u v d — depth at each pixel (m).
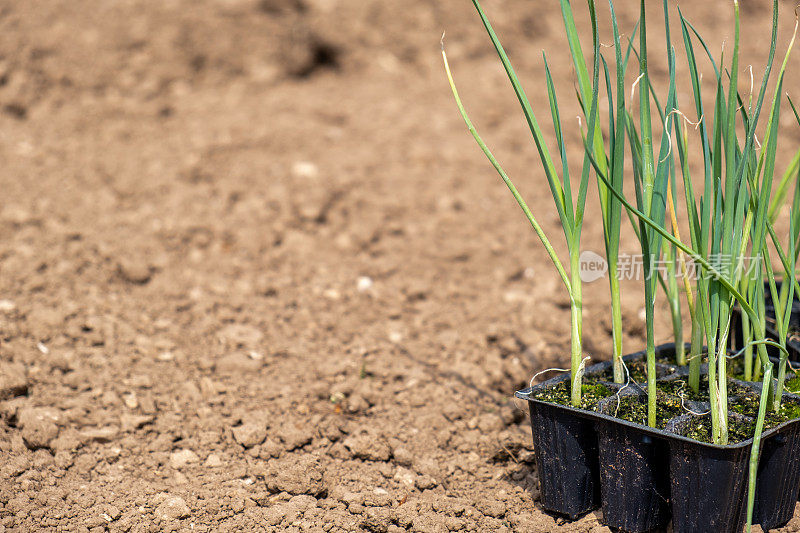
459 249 1.77
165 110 2.26
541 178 2.06
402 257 1.75
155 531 1.39
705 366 1.42
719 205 1.34
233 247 1.74
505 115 2.35
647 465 1.36
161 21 2.46
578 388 1.37
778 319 1.36
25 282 1.62
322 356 1.57
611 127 1.35
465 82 2.49
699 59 2.61
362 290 1.68
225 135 2.12
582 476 1.38
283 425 1.48
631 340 1.58
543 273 1.71
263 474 1.44
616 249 1.37
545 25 2.76
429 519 1.40
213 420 1.48
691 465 1.34
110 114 2.19
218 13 2.53
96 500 1.41
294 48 2.54
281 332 1.61
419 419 1.49
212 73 2.43
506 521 1.40
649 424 1.35
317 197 1.90
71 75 2.26
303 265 1.72
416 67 2.58
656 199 1.35
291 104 2.32
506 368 1.55
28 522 1.39
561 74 2.56
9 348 1.53
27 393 1.49
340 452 1.46
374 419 1.49
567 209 1.36
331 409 1.50
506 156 2.14
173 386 1.52
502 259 1.75
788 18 2.81
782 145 2.17
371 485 1.43
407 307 1.66
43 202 1.76
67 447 1.45
